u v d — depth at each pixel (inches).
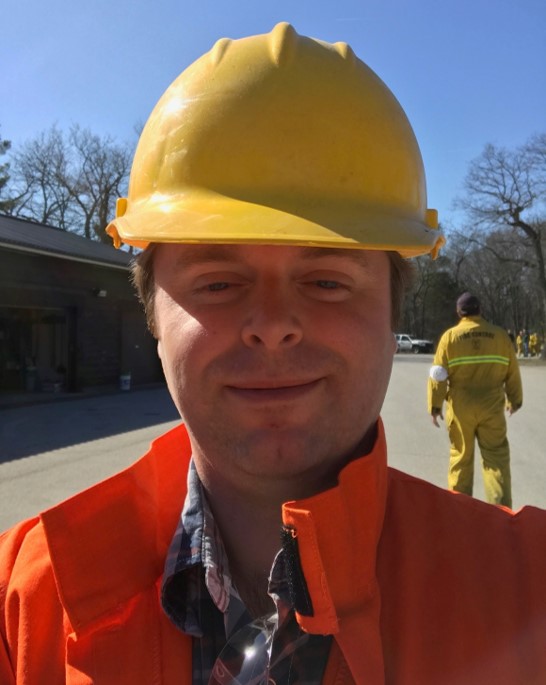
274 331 39.0
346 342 40.8
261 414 39.9
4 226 637.3
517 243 1653.5
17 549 50.3
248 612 43.8
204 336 40.8
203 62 45.2
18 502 237.6
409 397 598.2
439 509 45.9
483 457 198.2
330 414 41.1
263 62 42.7
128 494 47.9
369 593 40.7
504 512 47.0
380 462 43.8
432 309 2571.4
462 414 196.5
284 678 39.8
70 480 272.8
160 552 47.9
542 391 670.5
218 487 46.1
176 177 43.5
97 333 692.7
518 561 42.3
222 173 41.7
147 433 405.4
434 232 47.4
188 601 44.4
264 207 40.2
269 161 41.1
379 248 40.1
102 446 357.4
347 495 40.8
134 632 42.7
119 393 667.4
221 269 41.1
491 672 38.5
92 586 43.5
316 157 41.2
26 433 404.8
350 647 38.5
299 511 38.8
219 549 45.5
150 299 49.8
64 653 43.0
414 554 43.1
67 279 636.7
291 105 41.5
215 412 41.3
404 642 39.5
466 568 42.1
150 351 804.0
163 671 41.5
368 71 45.7
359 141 42.3
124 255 826.8
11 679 44.1
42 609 44.7
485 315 2596.0
